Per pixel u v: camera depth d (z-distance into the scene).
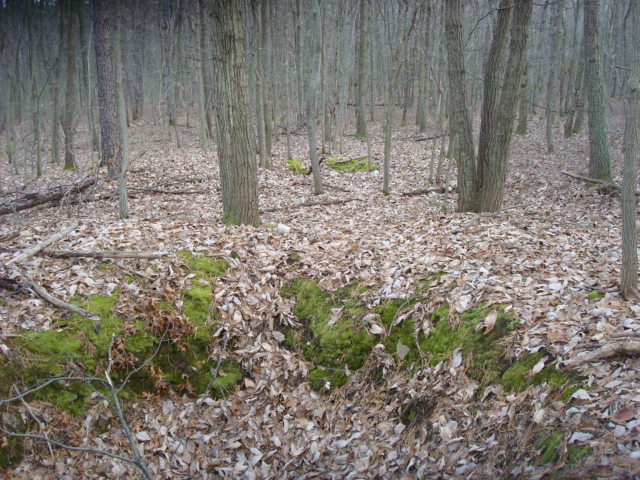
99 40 13.30
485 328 4.23
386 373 4.53
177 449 4.21
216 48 6.67
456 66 7.59
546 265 5.05
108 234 6.00
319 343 5.00
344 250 6.06
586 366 3.43
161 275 5.29
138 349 4.64
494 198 7.69
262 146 14.90
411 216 9.11
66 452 3.93
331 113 19.89
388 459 3.80
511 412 3.48
